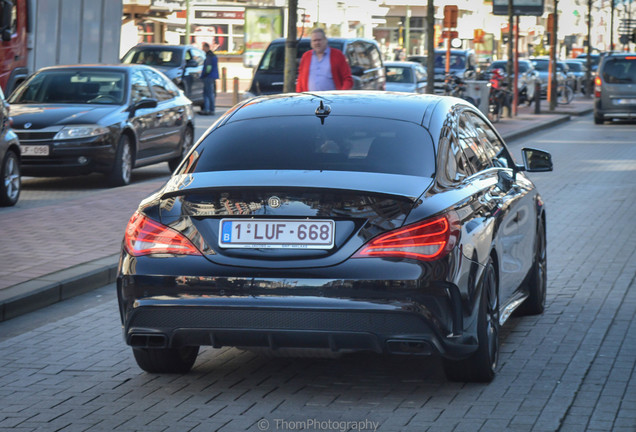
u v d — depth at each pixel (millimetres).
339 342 6609
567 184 20375
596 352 8234
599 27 109625
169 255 6785
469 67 51594
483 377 7305
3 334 9086
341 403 6934
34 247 12367
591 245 13477
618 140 32625
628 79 41125
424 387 7301
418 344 6598
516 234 8484
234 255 6691
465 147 7910
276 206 6676
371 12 82438
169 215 6867
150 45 41344
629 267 11977
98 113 19422
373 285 6516
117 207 15875
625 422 6445
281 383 7453
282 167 7113
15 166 16938
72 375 7723
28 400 7070
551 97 48188
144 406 6902
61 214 15102
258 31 50688
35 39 24109
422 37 92812
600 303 10102
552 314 9648
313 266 6570
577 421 6473
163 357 7562
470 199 7312
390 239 6574
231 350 8484
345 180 6840
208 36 74688
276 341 6676
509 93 42562
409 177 6988
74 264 11336
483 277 7102
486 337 7164
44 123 18984
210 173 7148
